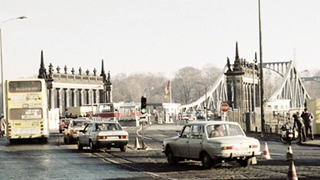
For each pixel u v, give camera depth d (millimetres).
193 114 134750
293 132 39750
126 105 103125
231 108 81375
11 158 31031
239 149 22141
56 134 70375
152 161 27359
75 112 115938
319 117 49625
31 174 22281
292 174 16797
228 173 21109
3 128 63625
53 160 29016
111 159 29109
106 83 139375
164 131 69125
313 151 32062
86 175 21453
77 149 38375
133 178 20016
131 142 45406
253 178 19281
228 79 89125
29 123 45719
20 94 45750
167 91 142125
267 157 26938
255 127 59562
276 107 101500
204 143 22812
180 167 24094
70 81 125875
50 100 118062
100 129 35188
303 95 155375
